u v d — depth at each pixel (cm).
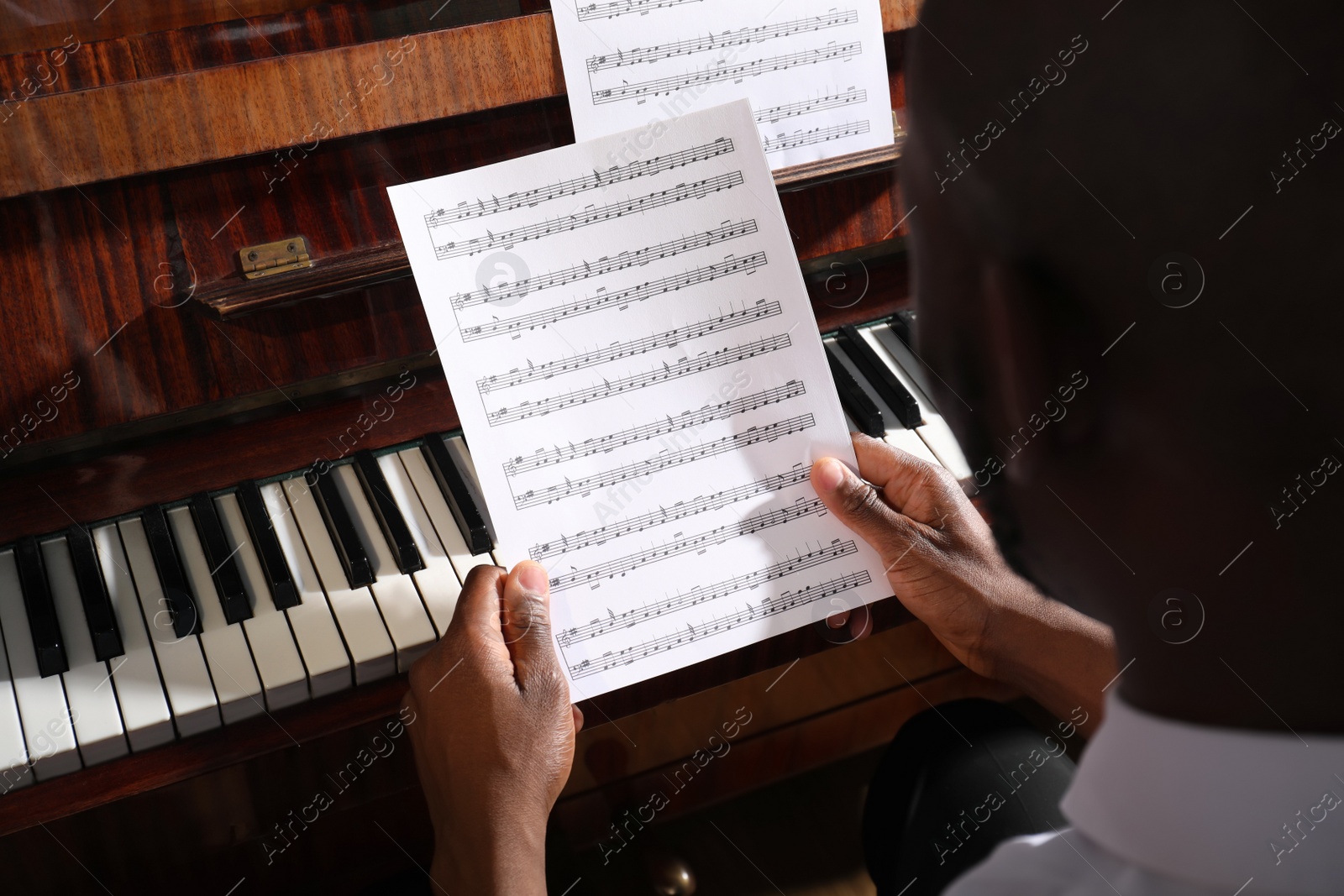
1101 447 43
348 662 99
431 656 90
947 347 50
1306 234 34
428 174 109
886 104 115
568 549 92
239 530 110
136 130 96
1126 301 38
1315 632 39
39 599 100
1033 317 43
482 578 91
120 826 93
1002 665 101
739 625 95
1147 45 35
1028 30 38
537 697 87
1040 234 40
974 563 97
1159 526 42
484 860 83
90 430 104
